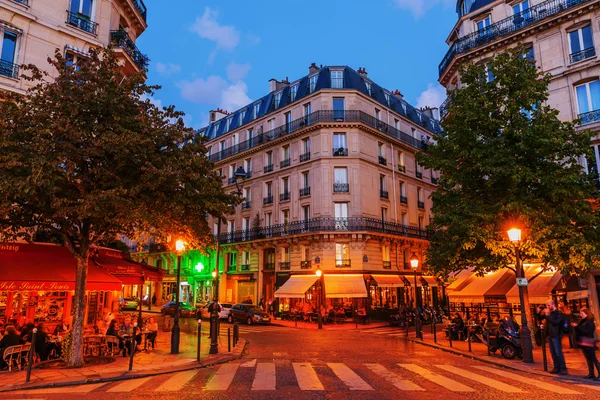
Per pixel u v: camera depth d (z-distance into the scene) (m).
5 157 9.15
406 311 26.78
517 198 13.58
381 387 8.58
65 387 8.66
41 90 10.92
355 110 32.09
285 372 10.30
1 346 10.34
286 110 35.31
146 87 12.02
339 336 19.80
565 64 18.34
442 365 11.48
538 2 19.80
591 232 13.50
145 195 10.75
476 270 15.04
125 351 12.56
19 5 15.38
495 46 20.77
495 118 14.41
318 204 31.02
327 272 29.70
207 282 40.66
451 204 15.25
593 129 17.16
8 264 12.57
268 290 34.28
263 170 36.28
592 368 9.30
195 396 7.81
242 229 37.53
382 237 31.73
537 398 7.66
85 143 10.57
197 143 12.80
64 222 10.97
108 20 18.30
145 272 17.28
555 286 16.08
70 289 12.61
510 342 12.25
